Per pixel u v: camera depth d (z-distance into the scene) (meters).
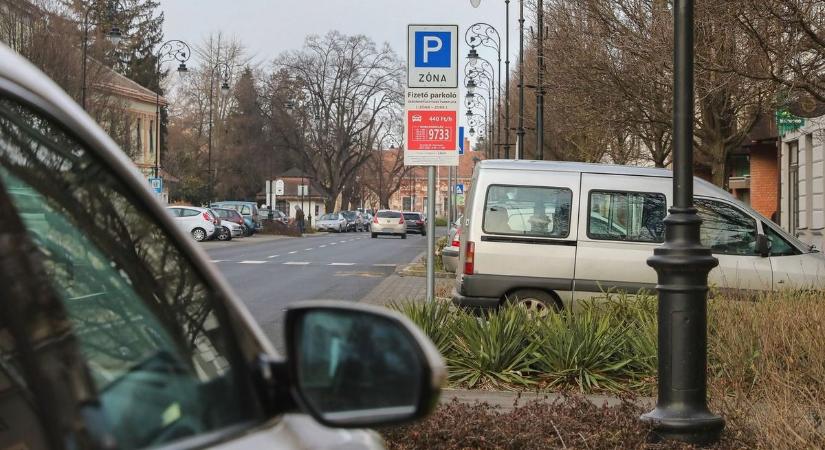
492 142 61.16
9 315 1.90
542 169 14.73
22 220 1.96
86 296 2.05
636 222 14.60
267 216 80.88
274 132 93.94
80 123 2.14
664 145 32.75
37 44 39.56
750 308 10.37
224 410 2.16
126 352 2.06
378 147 94.19
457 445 7.36
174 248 2.30
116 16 92.38
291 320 2.21
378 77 91.81
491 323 11.20
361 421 2.13
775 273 14.50
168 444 2.00
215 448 2.03
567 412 8.25
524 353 11.05
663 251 7.52
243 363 2.29
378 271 31.11
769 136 32.19
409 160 13.76
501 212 14.67
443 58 13.79
